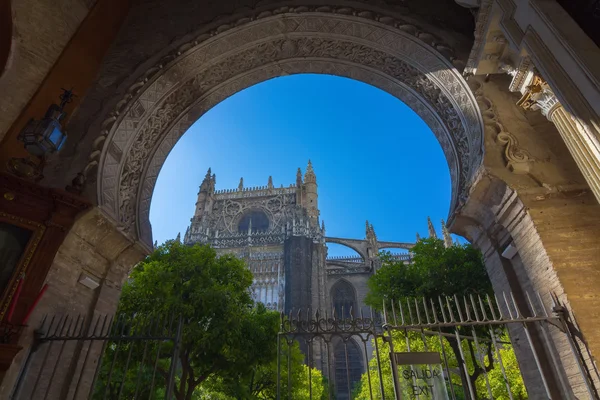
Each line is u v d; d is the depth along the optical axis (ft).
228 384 64.34
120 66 36.42
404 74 37.60
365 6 36.94
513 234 24.52
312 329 22.20
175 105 38.29
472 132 29.09
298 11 37.52
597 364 17.67
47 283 24.14
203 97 40.19
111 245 30.01
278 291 163.32
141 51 37.47
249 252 178.60
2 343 21.03
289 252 172.96
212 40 37.70
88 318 28.02
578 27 17.24
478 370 52.01
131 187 33.45
